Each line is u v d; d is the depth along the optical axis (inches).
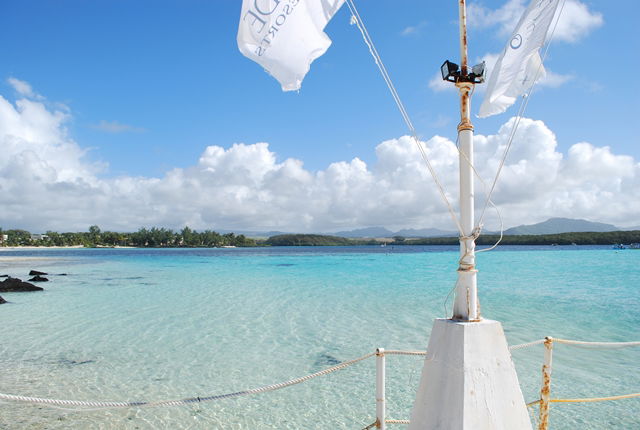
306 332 492.4
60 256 3371.1
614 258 2004.2
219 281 1118.4
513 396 120.6
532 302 689.0
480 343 120.3
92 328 516.7
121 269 1647.4
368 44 134.7
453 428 114.9
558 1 142.1
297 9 141.3
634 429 243.4
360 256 2792.8
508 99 154.6
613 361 363.3
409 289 904.9
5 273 1419.8
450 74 130.5
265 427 250.4
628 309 618.8
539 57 147.2
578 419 256.7
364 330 502.0
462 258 130.3
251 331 498.3
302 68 144.3
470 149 132.9
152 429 244.7
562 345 415.2
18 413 262.8
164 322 552.1
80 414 262.7
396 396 297.4
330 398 295.0
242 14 139.1
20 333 488.1
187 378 334.0
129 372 346.6
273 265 1868.8
